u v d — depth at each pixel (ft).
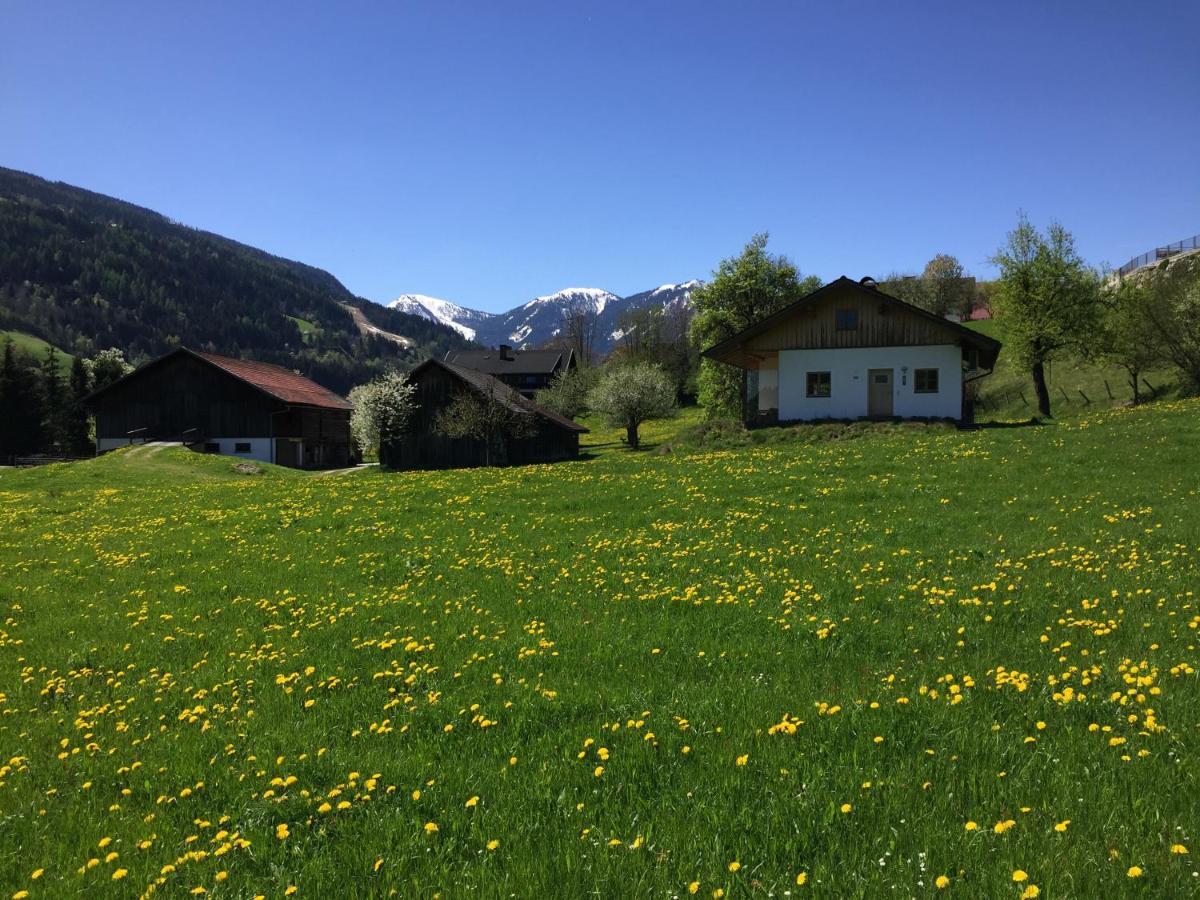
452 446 215.51
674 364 448.65
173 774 23.12
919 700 23.41
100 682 33.86
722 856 15.83
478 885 15.53
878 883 14.32
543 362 486.79
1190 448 80.38
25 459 289.12
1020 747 19.70
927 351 149.69
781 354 155.43
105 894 16.63
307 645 36.50
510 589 44.98
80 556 65.00
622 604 39.81
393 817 18.88
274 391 244.22
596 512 70.95
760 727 22.56
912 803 17.28
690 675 28.50
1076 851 14.52
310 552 60.75
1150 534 46.73
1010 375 263.29
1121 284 208.54
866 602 36.83
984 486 70.23
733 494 74.59
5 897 16.89
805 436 140.46
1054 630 30.40
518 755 22.35
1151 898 13.17
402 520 73.26
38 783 23.36
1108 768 18.01
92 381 337.52
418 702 27.50
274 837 18.67
